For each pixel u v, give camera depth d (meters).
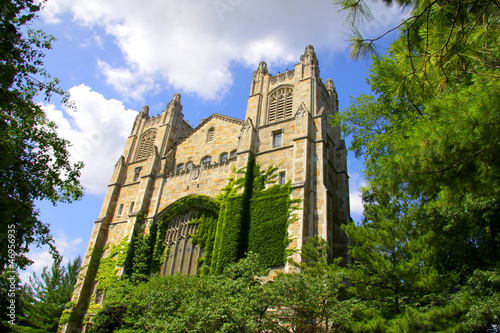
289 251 29.89
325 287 19.45
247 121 41.00
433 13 9.44
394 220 19.73
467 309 14.66
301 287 19.53
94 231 46.66
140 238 42.12
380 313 17.81
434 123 8.94
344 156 42.47
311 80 41.44
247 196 35.72
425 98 10.70
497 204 14.89
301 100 40.59
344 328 20.27
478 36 8.91
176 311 22.08
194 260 37.69
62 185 21.64
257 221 33.59
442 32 9.45
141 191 46.22
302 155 35.25
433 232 18.08
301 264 23.50
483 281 15.37
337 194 39.75
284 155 36.81
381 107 26.11
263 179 36.47
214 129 47.91
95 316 35.41
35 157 20.44
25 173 19.50
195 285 23.77
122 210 48.09
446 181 9.05
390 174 9.55
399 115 23.86
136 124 58.91
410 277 18.11
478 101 8.00
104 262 43.81
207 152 46.38
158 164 49.09
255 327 18.42
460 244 17.84
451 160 8.58
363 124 28.05
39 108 20.12
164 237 41.81
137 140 56.12
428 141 8.55
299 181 33.44
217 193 39.38
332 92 51.38
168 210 42.41
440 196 10.24
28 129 20.00
